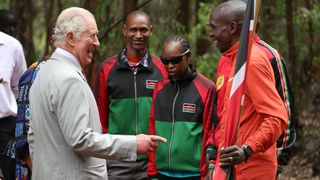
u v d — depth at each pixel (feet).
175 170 19.21
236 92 14.57
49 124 14.37
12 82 22.40
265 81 14.97
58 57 14.57
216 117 17.74
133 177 20.89
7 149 19.02
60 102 14.10
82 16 14.60
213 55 35.78
